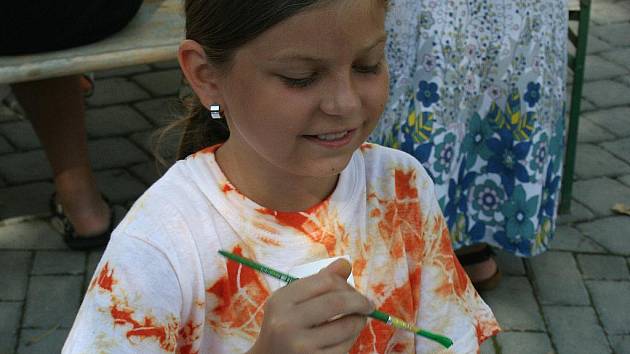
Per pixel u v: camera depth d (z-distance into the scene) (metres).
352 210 1.37
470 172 2.73
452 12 2.47
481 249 3.03
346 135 1.18
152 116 4.21
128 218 1.25
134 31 3.00
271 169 1.27
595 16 5.26
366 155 1.43
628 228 3.47
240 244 1.29
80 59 2.77
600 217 3.54
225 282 1.27
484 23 2.53
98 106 4.30
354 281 1.36
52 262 3.23
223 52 1.16
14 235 3.36
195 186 1.28
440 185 2.58
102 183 3.70
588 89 4.51
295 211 1.32
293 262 1.31
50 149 3.17
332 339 1.08
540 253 3.10
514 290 3.14
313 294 1.08
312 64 1.10
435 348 1.47
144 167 3.82
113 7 2.87
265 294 1.29
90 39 2.86
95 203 3.28
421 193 1.45
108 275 1.20
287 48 1.09
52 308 3.01
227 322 1.29
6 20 2.67
